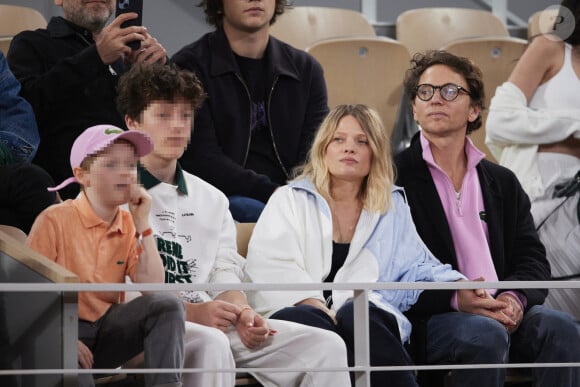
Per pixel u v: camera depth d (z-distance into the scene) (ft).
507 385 28.68
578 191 33.04
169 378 20.84
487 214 29.09
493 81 43.14
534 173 33.63
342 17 47.85
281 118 34.30
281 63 34.68
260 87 34.53
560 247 32.63
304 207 27.76
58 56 32.09
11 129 28.35
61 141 30.91
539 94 34.45
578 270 32.50
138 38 30.50
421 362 26.73
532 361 27.27
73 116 31.07
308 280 26.78
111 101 31.40
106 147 22.04
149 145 22.41
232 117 33.65
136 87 25.84
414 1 52.60
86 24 32.45
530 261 29.09
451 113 28.94
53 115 31.01
